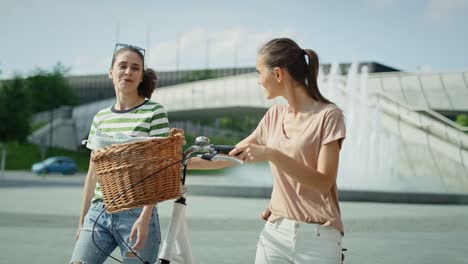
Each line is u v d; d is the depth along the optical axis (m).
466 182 30.14
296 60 2.73
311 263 2.68
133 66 3.21
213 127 94.62
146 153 2.47
